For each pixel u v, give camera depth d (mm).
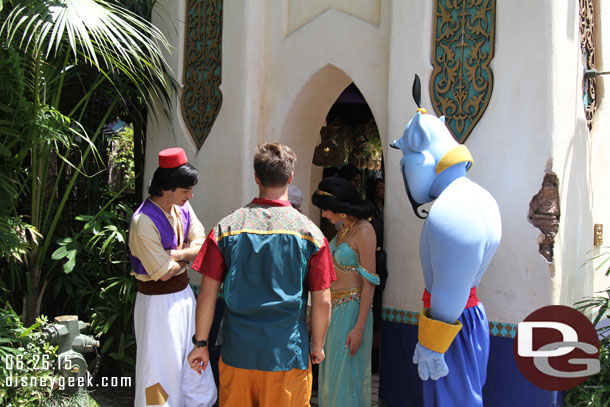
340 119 6797
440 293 2746
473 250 2695
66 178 5516
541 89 3355
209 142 4688
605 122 4332
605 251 4430
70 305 5125
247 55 4469
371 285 3590
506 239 3453
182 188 3576
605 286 4449
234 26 4547
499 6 3508
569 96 3541
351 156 7043
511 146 3445
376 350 5590
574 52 3619
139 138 5750
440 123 3076
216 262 2594
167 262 3551
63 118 4227
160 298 3629
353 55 4145
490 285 3498
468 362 2926
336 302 3629
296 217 2635
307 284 2627
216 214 4609
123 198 6094
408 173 3066
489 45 3547
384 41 4012
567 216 3492
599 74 3854
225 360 2596
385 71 4000
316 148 6363
